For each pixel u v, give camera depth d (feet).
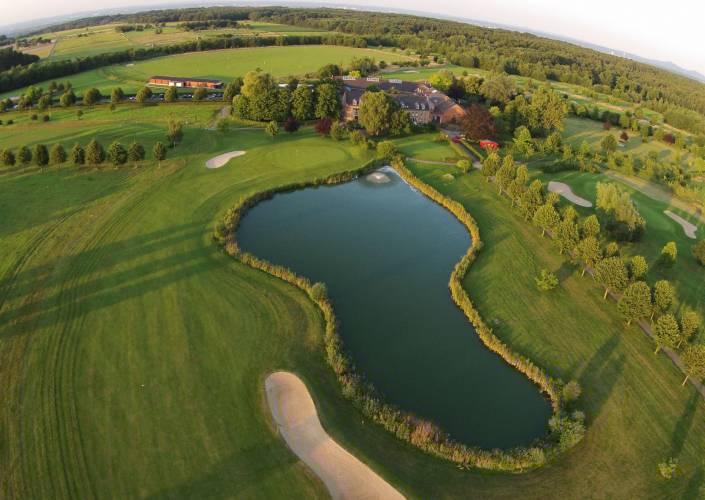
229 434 106.42
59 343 128.57
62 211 198.08
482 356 141.28
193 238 185.98
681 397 126.93
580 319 156.15
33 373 118.52
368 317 154.81
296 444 106.22
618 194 224.74
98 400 112.47
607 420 118.11
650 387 129.49
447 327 152.87
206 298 152.05
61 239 177.99
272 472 99.14
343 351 135.85
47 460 98.12
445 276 181.16
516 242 203.31
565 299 166.30
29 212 195.31
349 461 103.45
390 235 209.05
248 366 126.11
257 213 218.18
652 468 106.22
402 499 96.22
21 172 231.09
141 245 178.60
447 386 129.29
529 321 154.20
